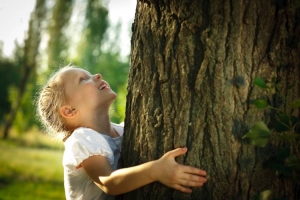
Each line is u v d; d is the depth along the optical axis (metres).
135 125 2.38
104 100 2.84
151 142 2.30
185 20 2.25
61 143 3.11
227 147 2.22
